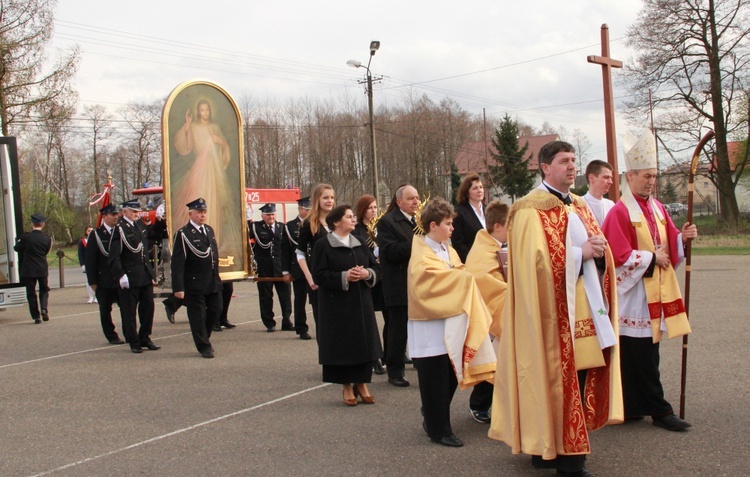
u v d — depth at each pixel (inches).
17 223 537.6
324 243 257.1
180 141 477.4
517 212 178.4
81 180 2583.7
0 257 535.5
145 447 217.2
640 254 215.5
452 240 292.8
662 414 216.2
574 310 172.9
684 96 1333.7
